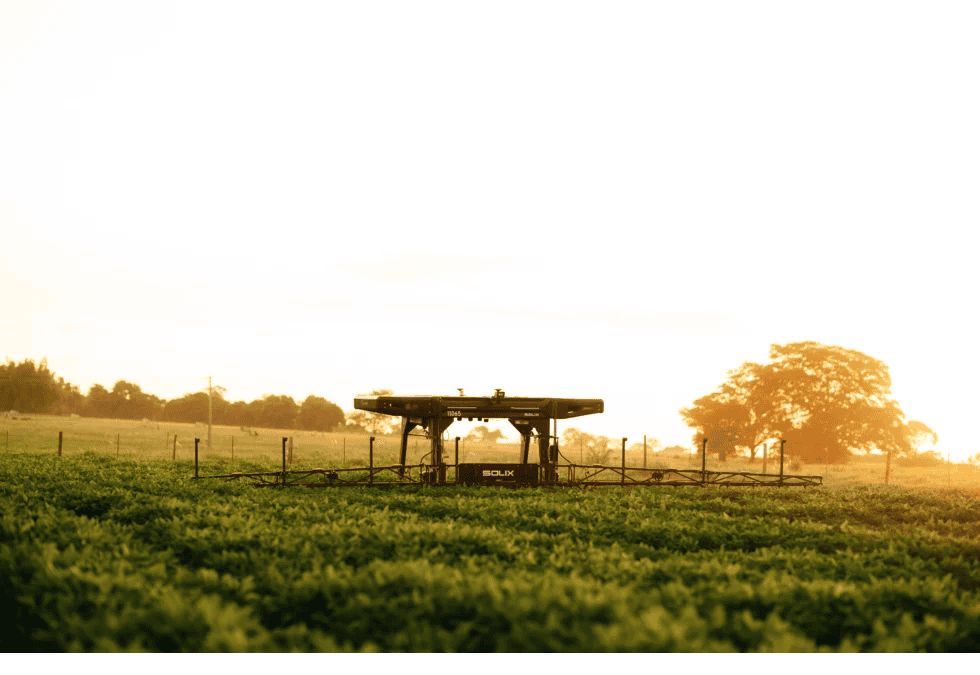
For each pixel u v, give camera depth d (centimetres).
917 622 994
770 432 10131
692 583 1171
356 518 1903
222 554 1303
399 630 852
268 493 2552
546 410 3450
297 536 1495
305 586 1027
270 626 953
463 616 884
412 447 9856
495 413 3406
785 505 2708
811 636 913
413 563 1123
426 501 2394
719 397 10762
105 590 932
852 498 3008
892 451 9831
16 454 4306
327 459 4791
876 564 1405
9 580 988
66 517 1563
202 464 3850
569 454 7862
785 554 1452
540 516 2156
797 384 9925
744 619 845
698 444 10688
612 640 722
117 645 729
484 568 1205
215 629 782
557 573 1232
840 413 9738
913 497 3048
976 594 1277
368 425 17475
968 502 2962
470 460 6091
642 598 945
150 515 1841
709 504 2650
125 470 3238
